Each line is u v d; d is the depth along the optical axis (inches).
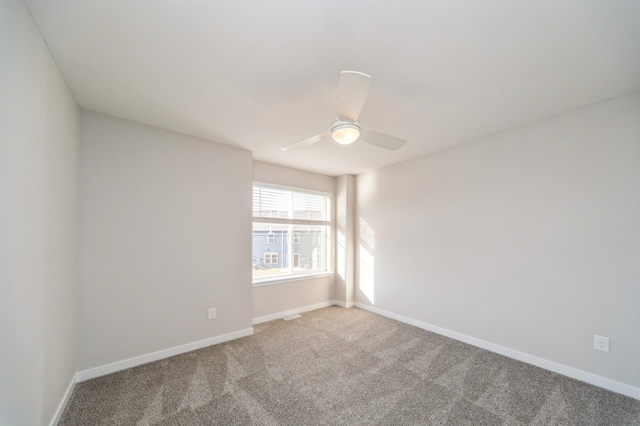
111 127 92.7
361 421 68.7
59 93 67.0
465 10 49.4
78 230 85.7
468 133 109.4
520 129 102.3
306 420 68.9
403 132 108.4
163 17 51.0
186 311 107.9
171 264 104.6
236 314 122.3
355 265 176.9
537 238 97.3
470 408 73.6
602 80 72.6
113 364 91.1
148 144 100.3
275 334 126.7
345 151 131.3
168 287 103.7
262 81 72.7
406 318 142.8
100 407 73.2
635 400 76.0
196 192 111.8
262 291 146.9
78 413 70.7
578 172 88.7
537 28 53.7
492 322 108.9
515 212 103.2
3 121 42.0
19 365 48.1
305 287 165.8
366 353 106.7
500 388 82.7
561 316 91.3
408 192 144.1
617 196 81.4
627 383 78.4
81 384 83.5
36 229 54.8
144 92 78.0
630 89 77.4
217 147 118.6
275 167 154.3
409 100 82.8
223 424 67.4
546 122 95.9
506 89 76.9
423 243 135.9
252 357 103.0
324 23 52.6
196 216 111.4
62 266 71.2
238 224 124.3
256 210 148.8
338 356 104.0
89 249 87.7
